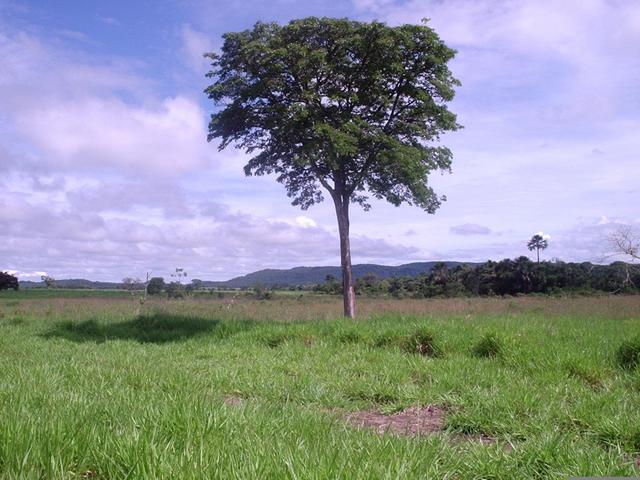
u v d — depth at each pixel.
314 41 16.59
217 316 19.17
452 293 39.00
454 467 4.28
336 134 15.50
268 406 6.01
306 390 7.86
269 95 16.86
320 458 3.79
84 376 8.06
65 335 15.18
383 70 16.62
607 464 4.48
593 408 6.40
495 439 5.50
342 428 5.36
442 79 17.36
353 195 19.64
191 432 4.33
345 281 18.17
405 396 7.59
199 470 3.52
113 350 12.24
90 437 4.07
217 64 17.11
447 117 17.53
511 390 7.36
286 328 13.55
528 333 11.52
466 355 10.59
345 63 16.64
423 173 17.83
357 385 8.19
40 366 8.66
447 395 7.43
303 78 16.52
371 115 17.48
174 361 10.56
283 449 4.00
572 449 4.68
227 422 4.71
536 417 6.07
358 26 16.25
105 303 25.50
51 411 5.02
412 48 16.39
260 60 16.09
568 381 8.13
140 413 5.02
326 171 18.14
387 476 3.60
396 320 14.75
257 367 9.68
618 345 9.95
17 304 25.05
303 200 19.58
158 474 3.52
